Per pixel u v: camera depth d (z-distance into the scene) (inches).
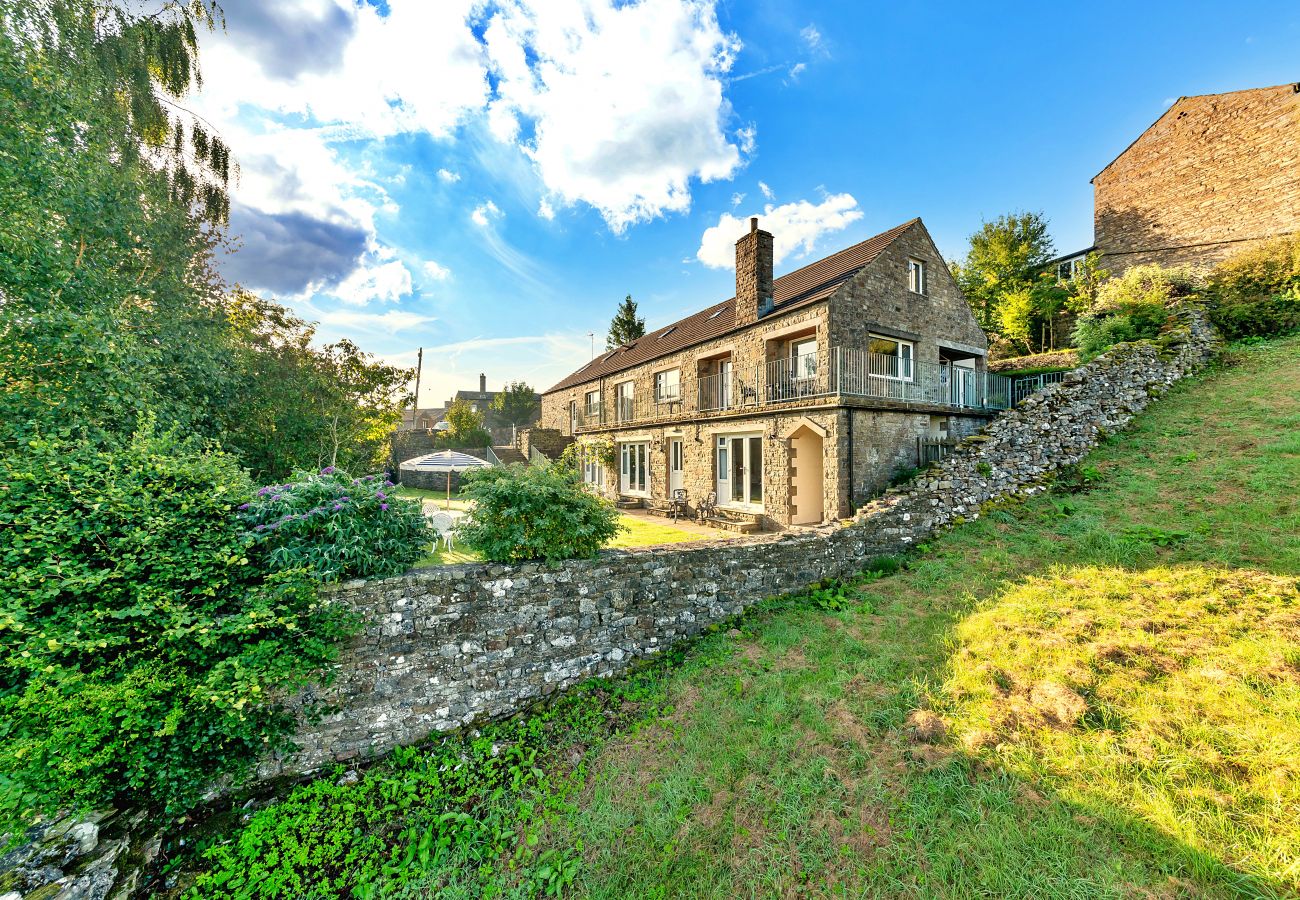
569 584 224.5
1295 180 665.0
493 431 1635.1
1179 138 763.4
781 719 173.9
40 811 127.0
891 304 493.0
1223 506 267.1
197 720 153.6
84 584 141.6
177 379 309.3
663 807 145.9
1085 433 398.3
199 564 161.8
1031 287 882.1
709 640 243.9
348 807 162.2
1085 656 172.2
